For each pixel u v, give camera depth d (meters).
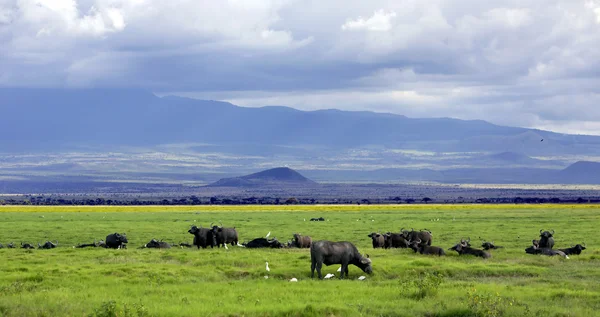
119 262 69.06
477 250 75.44
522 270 63.34
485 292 51.50
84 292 51.09
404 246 90.25
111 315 43.03
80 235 118.31
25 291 51.09
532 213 194.50
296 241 91.88
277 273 61.47
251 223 152.62
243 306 46.25
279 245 90.19
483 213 198.88
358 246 94.62
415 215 190.25
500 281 59.25
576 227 133.12
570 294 51.06
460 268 63.41
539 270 63.53
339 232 122.94
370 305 47.16
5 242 106.12
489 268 63.69
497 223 148.62
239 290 52.41
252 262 67.50
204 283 55.88
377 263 65.94
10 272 60.62
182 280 57.47
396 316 45.12
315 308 45.22
